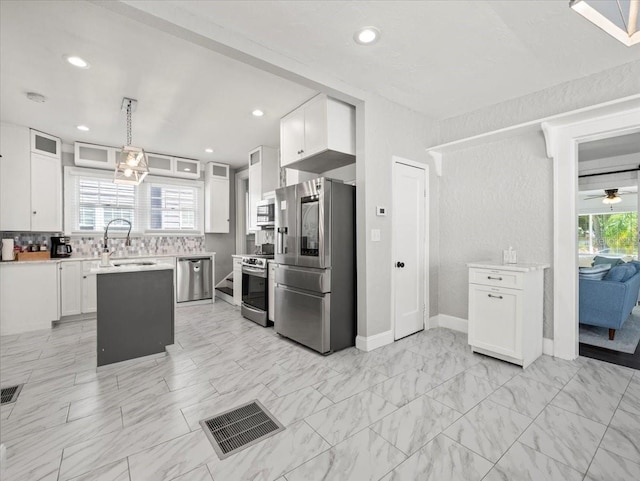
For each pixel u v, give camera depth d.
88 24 1.97
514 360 2.54
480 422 1.77
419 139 3.38
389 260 3.08
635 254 6.58
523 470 1.41
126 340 2.67
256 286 3.97
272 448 1.58
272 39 2.09
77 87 2.80
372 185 2.92
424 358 2.70
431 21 1.92
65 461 1.49
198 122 3.68
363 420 1.80
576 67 2.42
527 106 2.89
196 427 1.75
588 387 2.16
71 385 2.27
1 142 3.66
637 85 2.30
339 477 1.38
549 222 2.78
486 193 3.21
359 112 2.90
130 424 1.79
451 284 3.55
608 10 1.08
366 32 2.03
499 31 2.01
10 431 1.72
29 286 3.64
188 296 5.06
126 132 4.00
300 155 3.20
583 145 4.25
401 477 1.38
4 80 2.67
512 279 2.50
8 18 1.91
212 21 1.90
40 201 3.96
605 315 3.20
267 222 4.46
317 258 2.87
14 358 2.79
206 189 5.70
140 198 5.16
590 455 1.50
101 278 2.58
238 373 2.46
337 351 2.91
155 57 2.34
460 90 2.83
